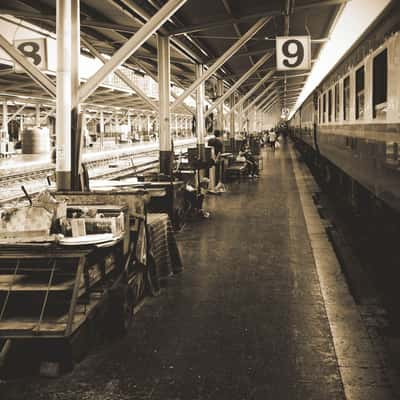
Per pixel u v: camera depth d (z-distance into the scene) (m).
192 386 3.42
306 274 6.10
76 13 6.26
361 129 8.07
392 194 5.99
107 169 19.45
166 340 4.21
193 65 16.69
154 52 14.08
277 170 21.59
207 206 11.72
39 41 8.43
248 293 5.42
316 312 4.82
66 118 6.02
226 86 27.38
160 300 5.22
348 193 11.59
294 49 11.73
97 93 25.72
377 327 4.48
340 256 7.14
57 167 6.06
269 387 3.39
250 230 8.86
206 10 10.69
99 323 4.19
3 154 23.19
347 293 5.38
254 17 11.09
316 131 17.50
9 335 3.54
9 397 3.31
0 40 6.75
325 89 14.38
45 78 6.88
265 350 3.98
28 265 4.09
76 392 3.36
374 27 6.91
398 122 5.62
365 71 7.64
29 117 37.38
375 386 3.38
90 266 4.15
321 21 14.51
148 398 3.27
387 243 7.46
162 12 6.37
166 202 8.62
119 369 3.69
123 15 10.28
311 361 3.78
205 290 5.54
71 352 3.66
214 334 4.32
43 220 4.11
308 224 9.31
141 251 5.02
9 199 11.41
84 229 4.24
